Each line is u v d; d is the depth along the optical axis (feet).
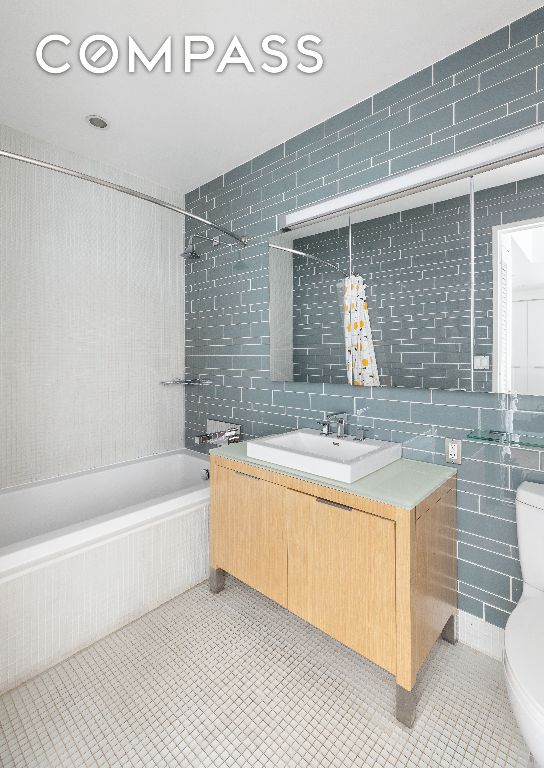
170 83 6.06
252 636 5.96
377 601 4.55
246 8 4.88
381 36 5.17
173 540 6.80
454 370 5.58
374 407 6.46
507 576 5.29
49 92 6.25
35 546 5.22
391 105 6.06
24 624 5.10
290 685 5.06
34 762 4.08
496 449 5.28
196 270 9.82
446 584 5.39
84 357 8.40
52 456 7.98
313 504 5.15
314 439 6.86
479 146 5.18
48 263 7.80
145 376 9.50
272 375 8.04
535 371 4.92
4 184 7.18
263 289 8.13
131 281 9.14
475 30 5.06
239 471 6.22
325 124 6.95
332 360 7.01
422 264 5.86
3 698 4.84
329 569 5.00
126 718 4.58
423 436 5.92
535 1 4.65
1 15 4.89
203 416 9.73
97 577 5.82
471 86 5.26
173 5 4.83
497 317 5.20
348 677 5.20
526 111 4.84
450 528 5.47
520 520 4.78
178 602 6.75
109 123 7.08
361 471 5.10
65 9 4.85
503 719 4.57
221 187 9.02
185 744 4.27
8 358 7.32
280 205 7.72
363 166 6.41
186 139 7.59
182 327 10.21
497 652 5.44
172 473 9.66
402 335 6.09
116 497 8.67
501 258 5.15
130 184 9.04
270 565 5.77
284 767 4.05
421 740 4.32
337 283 6.89
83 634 5.68
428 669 5.28
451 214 5.56
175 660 5.48
